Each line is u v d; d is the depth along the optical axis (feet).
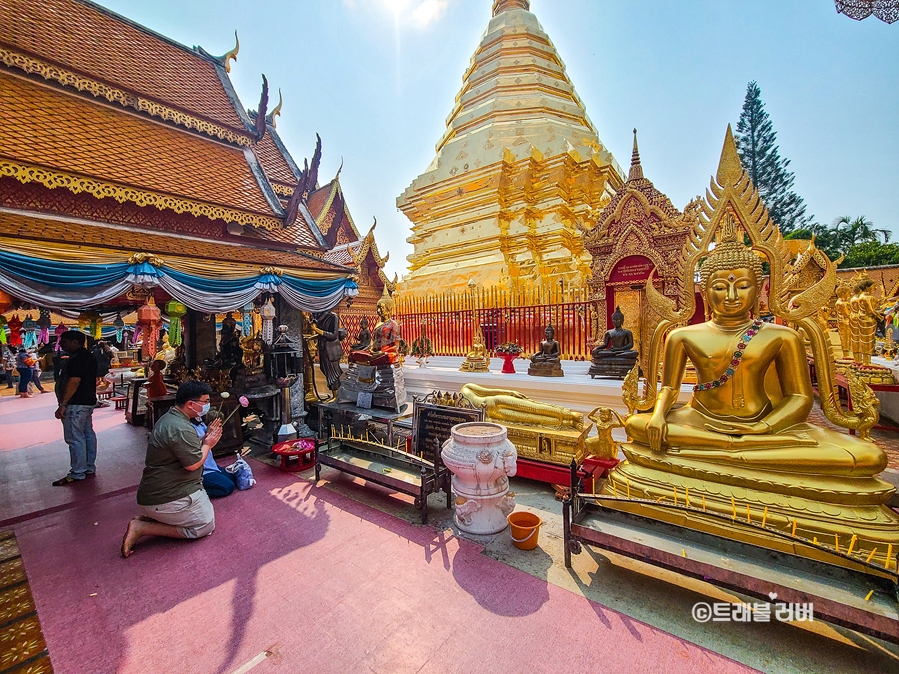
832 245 122.42
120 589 12.42
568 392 23.56
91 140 22.36
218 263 22.56
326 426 27.50
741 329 14.37
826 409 13.17
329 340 31.48
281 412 26.76
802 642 9.82
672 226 30.07
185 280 20.31
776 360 13.82
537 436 19.54
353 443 21.63
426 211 58.70
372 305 72.54
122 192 21.33
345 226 79.46
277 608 11.41
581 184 48.52
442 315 42.42
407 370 32.73
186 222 25.22
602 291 33.22
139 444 29.07
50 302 16.39
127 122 25.12
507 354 28.81
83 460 22.17
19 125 20.10
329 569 13.21
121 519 17.39
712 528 12.10
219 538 15.39
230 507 18.07
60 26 24.32
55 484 21.47
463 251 52.42
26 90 21.77
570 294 36.35
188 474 15.33
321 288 27.40
